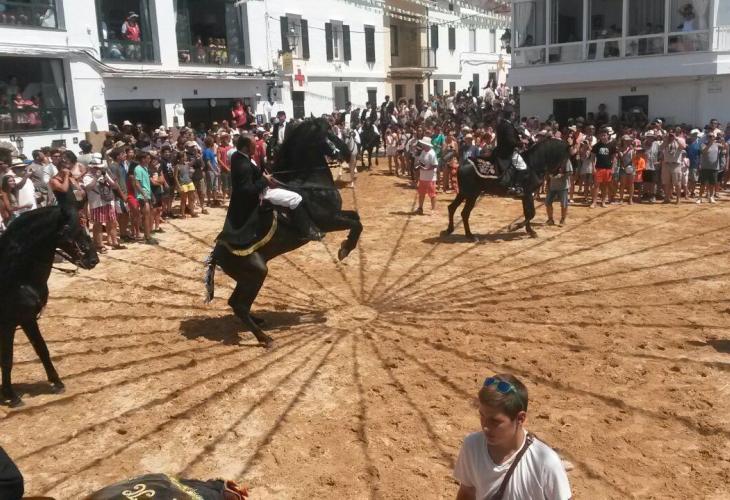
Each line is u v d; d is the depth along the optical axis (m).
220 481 3.41
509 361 7.95
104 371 8.16
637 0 26.53
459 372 7.71
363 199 19.86
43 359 7.54
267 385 7.64
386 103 33.50
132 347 8.90
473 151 19.48
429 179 16.95
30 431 6.80
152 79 25.95
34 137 21.61
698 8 23.56
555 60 27.25
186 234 15.31
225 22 29.52
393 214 17.38
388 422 6.68
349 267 12.36
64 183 10.95
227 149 19.38
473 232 14.89
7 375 7.31
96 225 13.47
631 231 14.38
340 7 34.84
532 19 27.91
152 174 15.23
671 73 23.98
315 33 33.56
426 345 8.56
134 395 7.49
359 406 7.04
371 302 10.37
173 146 18.56
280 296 10.81
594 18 28.44
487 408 3.19
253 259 8.49
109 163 14.29
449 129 23.08
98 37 23.77
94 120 23.61
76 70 22.92
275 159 9.46
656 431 6.31
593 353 8.09
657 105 25.09
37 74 22.27
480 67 48.09
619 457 5.89
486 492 3.36
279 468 5.95
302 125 9.15
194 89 27.81
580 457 5.89
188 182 16.86
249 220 8.60
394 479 5.71
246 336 9.20
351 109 35.47
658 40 24.44
